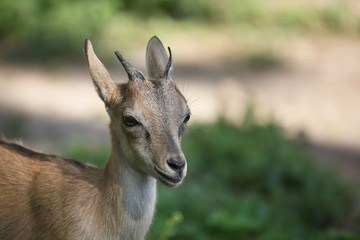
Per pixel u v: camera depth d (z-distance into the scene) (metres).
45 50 21.16
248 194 11.51
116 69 19.95
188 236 9.46
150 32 23.72
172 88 6.45
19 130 14.90
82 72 20.14
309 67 22.39
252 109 15.10
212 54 22.80
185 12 25.94
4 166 7.01
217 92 18.59
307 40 25.38
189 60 21.91
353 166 14.20
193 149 13.18
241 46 23.80
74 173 6.86
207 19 26.23
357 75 21.72
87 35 21.64
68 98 17.72
